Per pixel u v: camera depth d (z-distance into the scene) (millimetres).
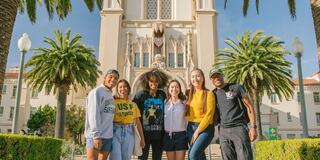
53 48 25188
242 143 5832
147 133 6375
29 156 7090
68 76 24703
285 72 26344
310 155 7152
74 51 25172
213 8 39000
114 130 6078
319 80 51312
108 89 6129
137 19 39844
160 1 40781
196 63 37781
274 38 27578
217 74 6250
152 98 6535
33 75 25203
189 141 6047
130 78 36562
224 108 6090
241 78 26188
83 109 41062
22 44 12508
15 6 7680
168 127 6297
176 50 38344
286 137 48062
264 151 10930
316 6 9320
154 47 38312
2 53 7176
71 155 18828
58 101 24672
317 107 49781
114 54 36844
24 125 46625
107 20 38094
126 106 6246
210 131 5895
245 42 27656
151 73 6672
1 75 7125
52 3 14219
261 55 26891
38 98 48219
